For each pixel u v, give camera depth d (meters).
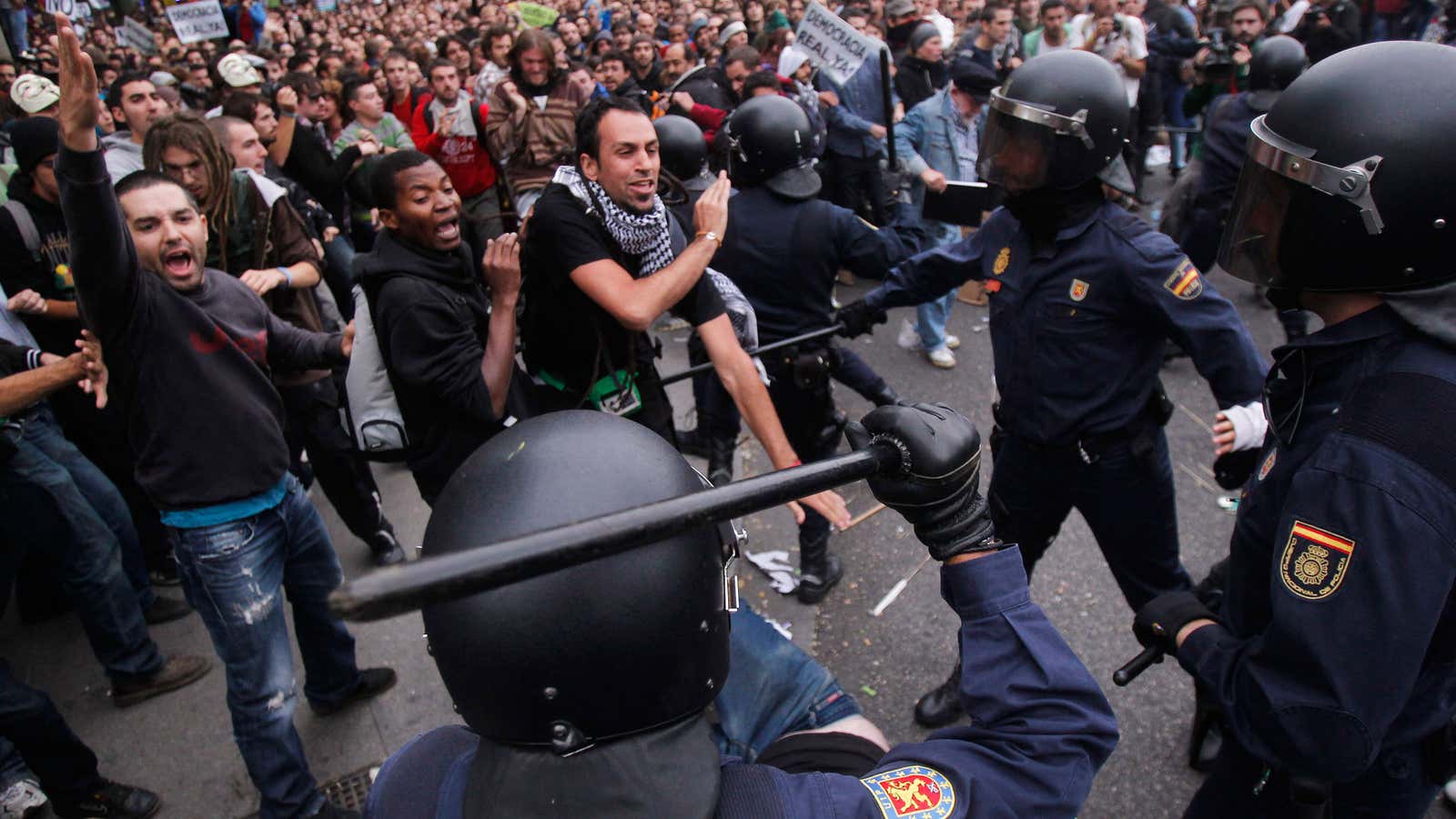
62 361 1.97
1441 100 1.13
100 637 2.74
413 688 2.87
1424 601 1.08
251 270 3.06
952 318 5.49
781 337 2.93
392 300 1.96
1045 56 2.10
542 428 0.79
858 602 3.19
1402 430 1.11
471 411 2.00
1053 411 2.26
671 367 4.94
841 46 4.75
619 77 6.07
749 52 5.40
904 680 2.86
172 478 2.06
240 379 2.12
